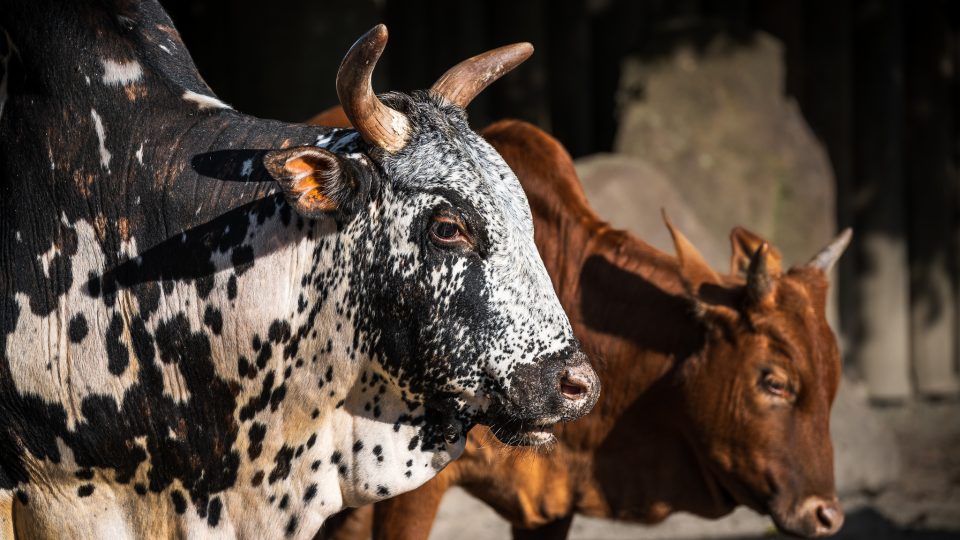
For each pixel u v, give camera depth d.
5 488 4.70
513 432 4.53
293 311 4.60
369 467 4.71
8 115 4.68
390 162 4.46
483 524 9.18
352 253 4.50
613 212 9.96
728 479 6.19
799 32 14.19
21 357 4.58
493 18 13.51
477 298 4.38
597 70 13.75
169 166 4.62
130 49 4.74
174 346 4.61
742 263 6.89
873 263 14.55
